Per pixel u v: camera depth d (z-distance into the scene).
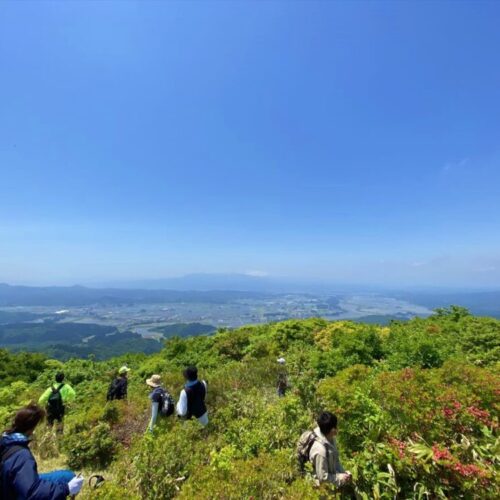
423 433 3.95
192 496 3.46
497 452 3.64
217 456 4.11
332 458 3.43
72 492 2.69
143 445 4.81
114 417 7.23
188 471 4.50
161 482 4.24
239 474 3.62
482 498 3.21
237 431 5.56
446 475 3.38
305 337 18.98
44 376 18.77
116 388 8.57
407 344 9.71
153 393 6.24
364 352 10.86
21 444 2.65
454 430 3.94
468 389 4.50
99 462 5.96
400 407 4.13
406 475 3.49
